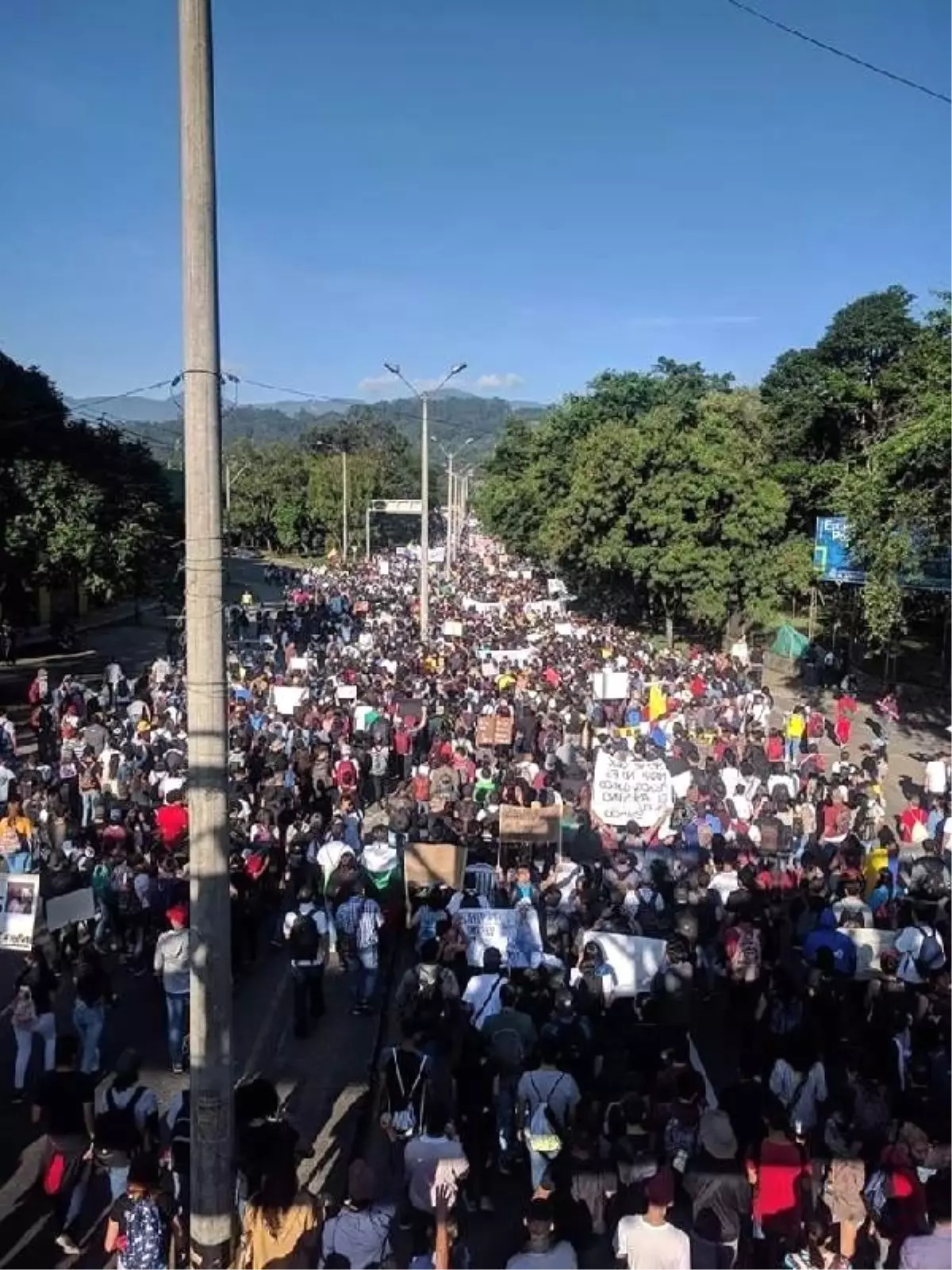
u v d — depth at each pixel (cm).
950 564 3338
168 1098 1115
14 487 3559
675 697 2952
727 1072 1205
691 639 5603
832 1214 825
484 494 9544
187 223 635
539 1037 954
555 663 3516
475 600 6247
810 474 5316
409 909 1514
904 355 5484
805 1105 923
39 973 1130
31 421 3694
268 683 3077
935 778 2173
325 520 11256
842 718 2912
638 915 1364
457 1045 1015
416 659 3547
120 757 1998
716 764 2120
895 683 4072
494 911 1303
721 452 4691
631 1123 865
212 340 643
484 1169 952
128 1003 1378
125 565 3875
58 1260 876
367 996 1349
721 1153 777
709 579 4634
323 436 16238
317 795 1891
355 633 4788
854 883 1373
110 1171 827
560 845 1681
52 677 3862
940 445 2872
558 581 6400
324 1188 984
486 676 3269
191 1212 673
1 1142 1048
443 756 2161
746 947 1250
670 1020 1062
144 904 1451
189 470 647
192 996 667
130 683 3278
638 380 7650
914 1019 1082
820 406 5584
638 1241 693
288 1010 1380
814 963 1234
